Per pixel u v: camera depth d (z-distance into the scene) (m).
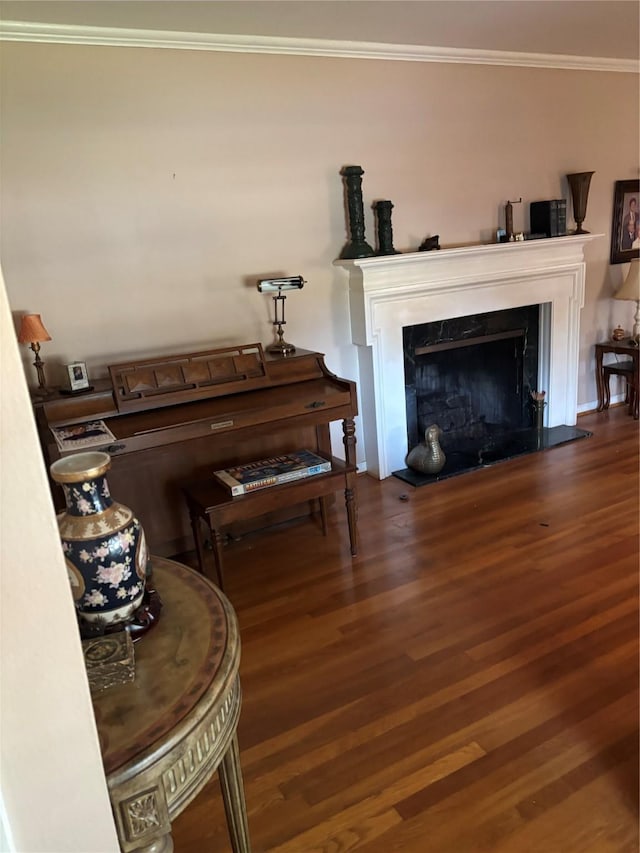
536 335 4.18
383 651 2.18
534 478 3.52
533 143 3.90
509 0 2.68
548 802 1.56
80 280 2.80
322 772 1.70
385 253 3.40
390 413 3.64
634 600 2.35
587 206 4.23
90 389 2.63
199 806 1.62
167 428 2.46
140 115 2.78
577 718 1.81
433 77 3.46
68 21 2.50
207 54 2.86
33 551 0.67
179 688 0.98
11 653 0.68
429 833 1.50
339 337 3.51
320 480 2.68
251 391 2.85
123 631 1.07
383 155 3.42
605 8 2.88
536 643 2.15
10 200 2.61
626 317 4.67
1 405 0.63
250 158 3.07
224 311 3.15
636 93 4.23
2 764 0.70
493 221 3.87
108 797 0.79
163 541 2.90
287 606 2.49
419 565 2.71
